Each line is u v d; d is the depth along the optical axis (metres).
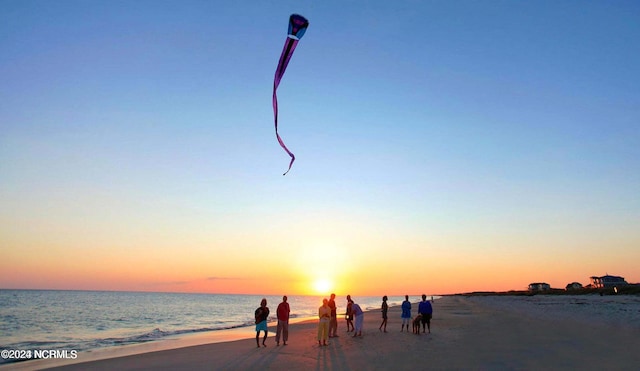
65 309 69.38
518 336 20.28
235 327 33.69
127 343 22.59
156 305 89.94
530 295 134.38
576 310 44.31
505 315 38.19
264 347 17.52
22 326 37.66
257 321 17.78
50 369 14.19
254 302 131.62
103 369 13.83
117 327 36.56
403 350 15.91
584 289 119.12
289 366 13.09
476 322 29.92
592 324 26.70
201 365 13.76
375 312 54.06
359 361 13.69
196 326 36.72
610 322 28.16
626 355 14.30
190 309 74.94
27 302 99.19
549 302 74.12
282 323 18.06
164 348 19.44
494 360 13.50
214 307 84.81
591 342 17.75
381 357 14.38
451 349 16.08
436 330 24.08
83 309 69.81
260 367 13.07
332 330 22.06
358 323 20.72
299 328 28.69
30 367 15.04
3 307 74.25
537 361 13.23
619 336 19.97
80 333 30.77
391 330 24.50
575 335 20.44
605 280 123.69
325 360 13.98
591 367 12.16
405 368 12.41
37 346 21.83
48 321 43.81
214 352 16.64
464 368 12.25
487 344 17.42
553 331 22.45
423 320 22.50
